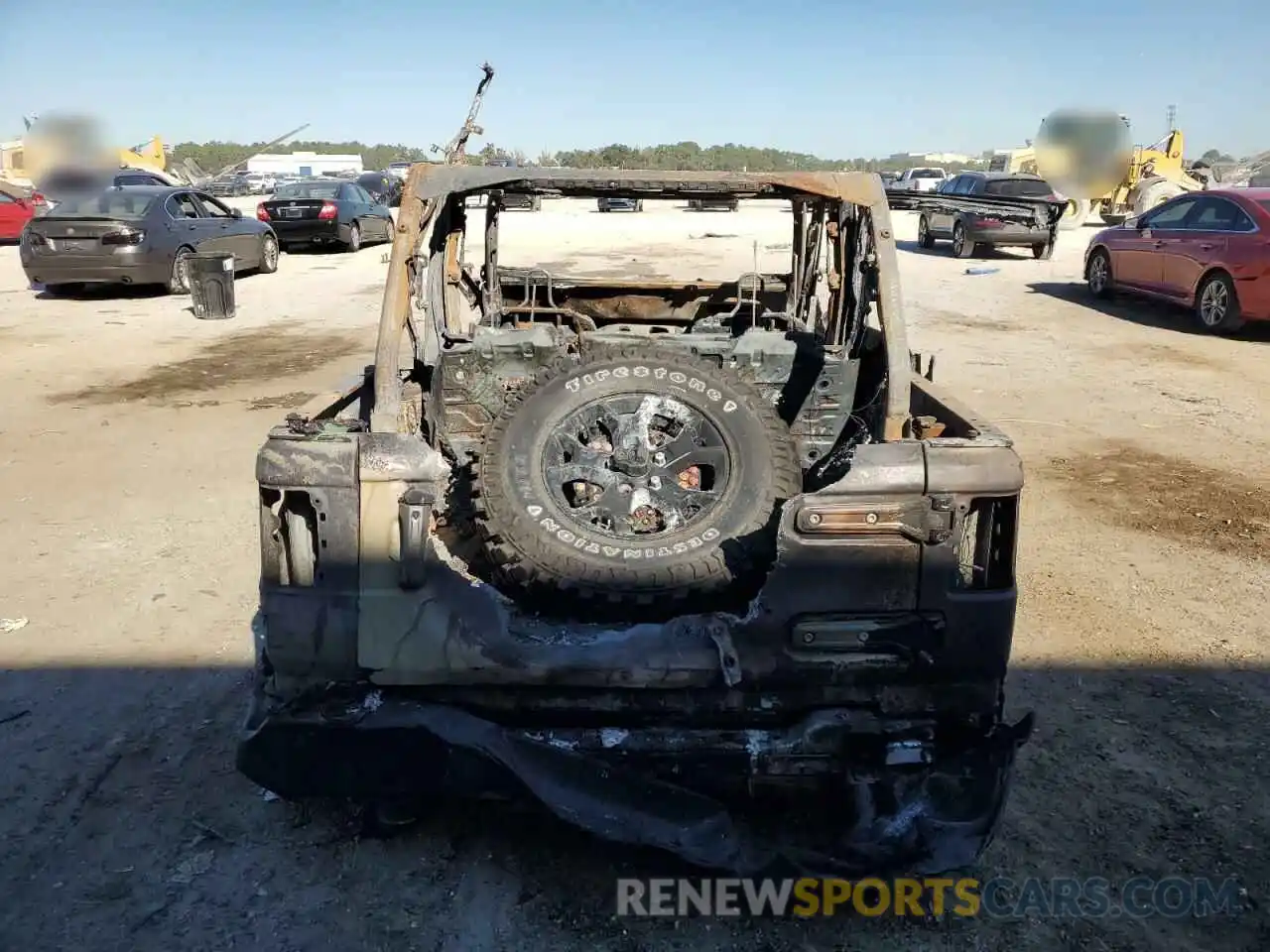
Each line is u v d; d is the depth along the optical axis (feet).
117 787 11.42
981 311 45.39
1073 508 20.67
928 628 8.89
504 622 8.96
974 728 9.21
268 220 68.33
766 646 8.89
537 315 17.98
